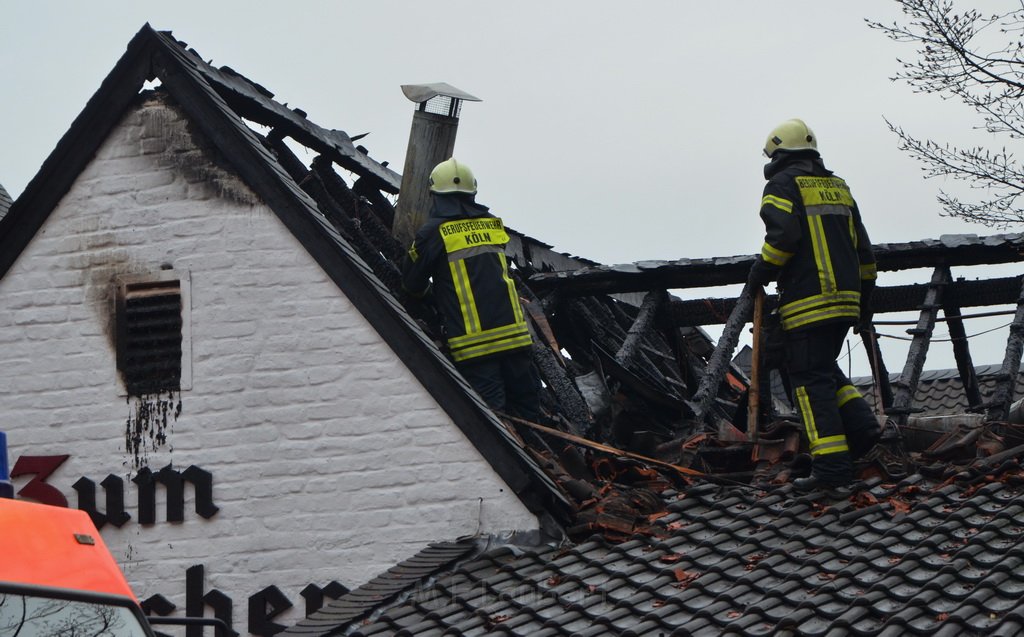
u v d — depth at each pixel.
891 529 9.30
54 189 11.55
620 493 10.59
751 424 11.19
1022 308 12.94
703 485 10.73
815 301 10.17
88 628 5.89
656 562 9.51
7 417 11.38
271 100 13.63
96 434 11.20
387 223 14.12
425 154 13.26
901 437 11.51
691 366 15.24
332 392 10.74
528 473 10.14
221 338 11.05
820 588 8.59
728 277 14.42
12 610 5.68
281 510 10.70
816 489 10.20
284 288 10.97
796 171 10.37
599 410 13.49
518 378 11.55
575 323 14.78
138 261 11.33
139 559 10.91
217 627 6.84
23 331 11.48
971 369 14.65
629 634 8.45
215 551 10.77
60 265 11.48
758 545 9.51
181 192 11.30
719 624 8.44
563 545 10.09
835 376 10.38
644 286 14.73
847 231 10.38
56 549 5.93
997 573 8.31
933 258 14.12
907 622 7.95
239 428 10.90
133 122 11.47
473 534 10.23
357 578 10.44
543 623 8.96
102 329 11.33
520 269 15.28
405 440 10.51
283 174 11.40
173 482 10.92
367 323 10.74
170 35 12.19
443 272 11.49
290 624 10.50
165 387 11.11
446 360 10.91
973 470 10.14
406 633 9.14
